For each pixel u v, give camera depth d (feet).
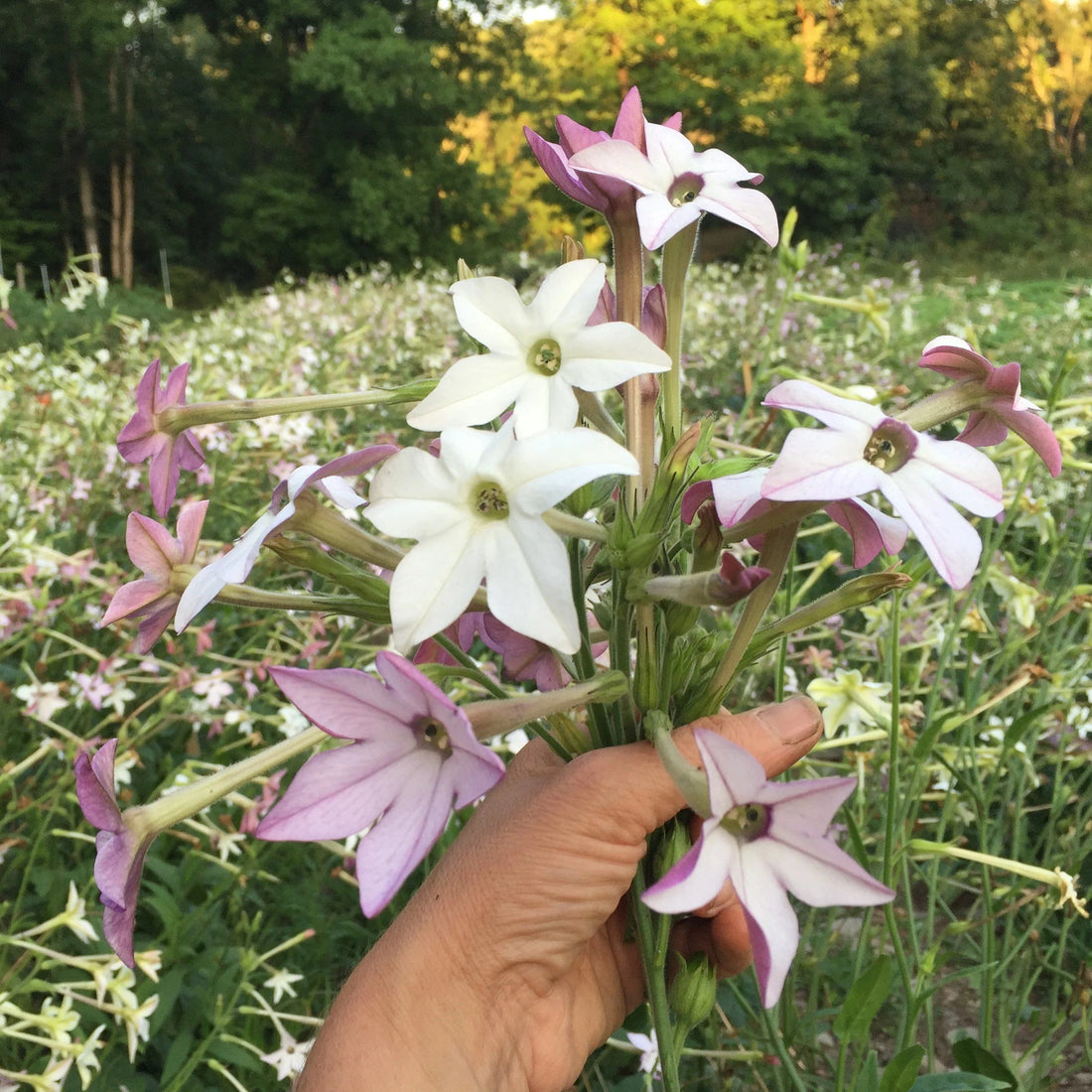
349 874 2.27
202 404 1.03
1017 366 0.90
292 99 22.24
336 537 0.95
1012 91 25.29
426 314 8.32
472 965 1.02
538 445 0.80
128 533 0.96
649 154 0.96
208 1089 2.05
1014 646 2.02
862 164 22.66
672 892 0.75
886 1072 1.15
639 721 1.02
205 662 2.83
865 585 0.96
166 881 2.26
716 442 1.60
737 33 22.84
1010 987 2.06
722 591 0.80
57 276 22.98
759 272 12.07
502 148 26.84
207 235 25.68
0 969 1.87
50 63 22.50
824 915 2.33
